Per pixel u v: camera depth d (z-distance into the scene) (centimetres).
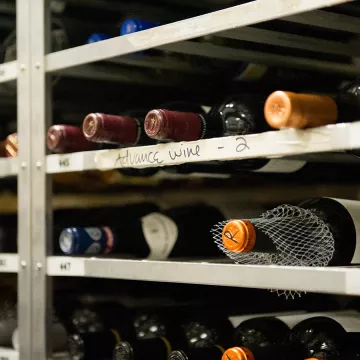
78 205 152
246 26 92
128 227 116
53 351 112
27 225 114
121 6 135
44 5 114
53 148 107
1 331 121
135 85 130
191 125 92
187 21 91
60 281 148
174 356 91
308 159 102
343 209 89
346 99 86
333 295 117
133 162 96
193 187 145
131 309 141
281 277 79
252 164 106
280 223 91
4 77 119
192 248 121
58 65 111
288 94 75
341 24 90
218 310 125
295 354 96
